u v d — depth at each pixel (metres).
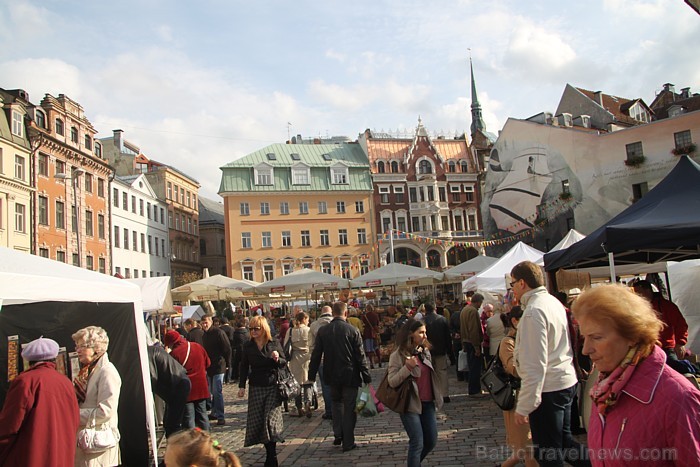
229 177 59.50
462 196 64.38
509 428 5.85
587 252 8.41
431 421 6.12
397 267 22.84
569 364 4.77
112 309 8.09
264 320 7.84
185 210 67.31
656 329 2.46
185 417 8.56
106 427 6.07
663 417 2.27
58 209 40.41
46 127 39.84
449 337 11.47
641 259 10.31
